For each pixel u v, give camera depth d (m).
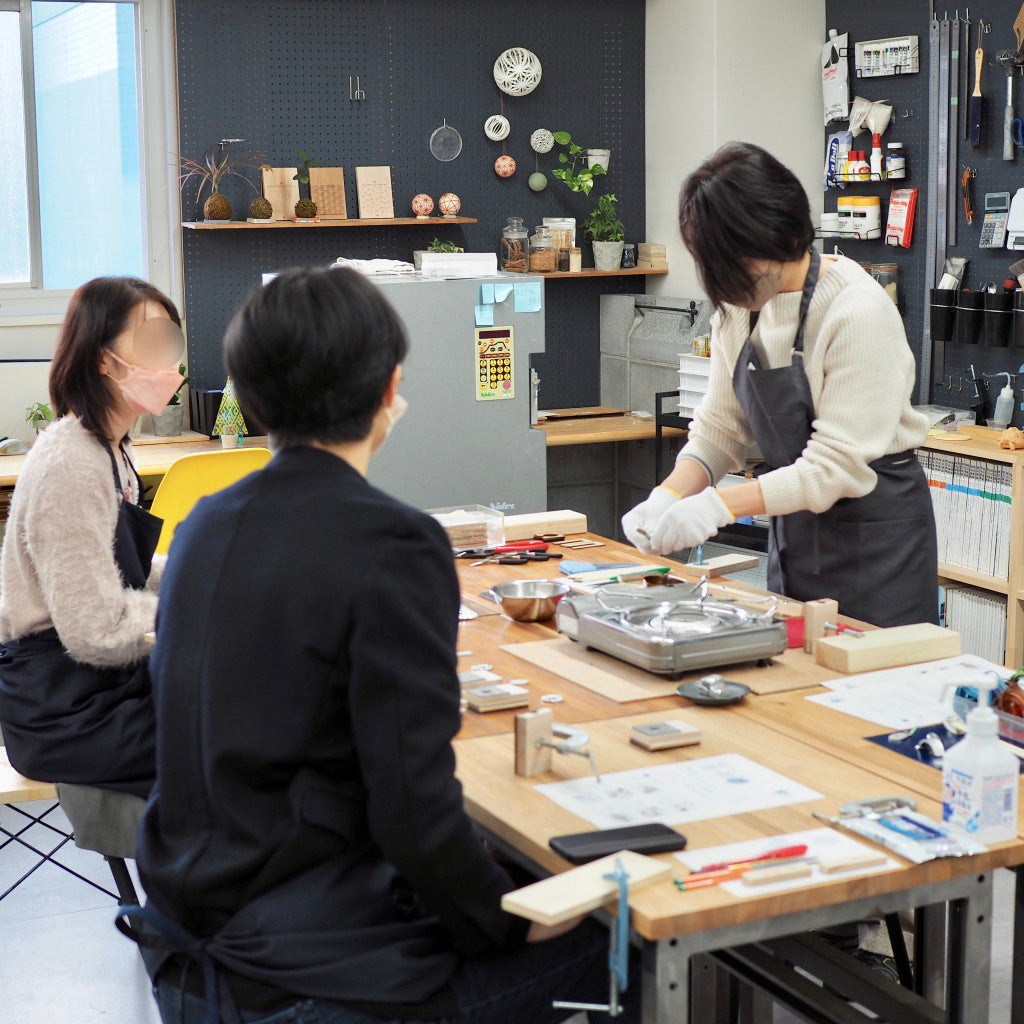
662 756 1.91
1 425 5.24
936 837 1.61
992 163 4.92
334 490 1.57
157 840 1.62
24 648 2.52
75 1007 2.94
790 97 5.78
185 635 1.58
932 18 5.12
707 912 1.46
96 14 5.45
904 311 5.41
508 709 2.14
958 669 2.29
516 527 3.36
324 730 1.56
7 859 3.70
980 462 4.61
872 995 2.01
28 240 5.51
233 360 1.59
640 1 6.12
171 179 5.55
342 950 1.53
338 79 5.70
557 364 6.33
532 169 6.09
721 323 2.82
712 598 2.52
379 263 4.95
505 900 1.48
